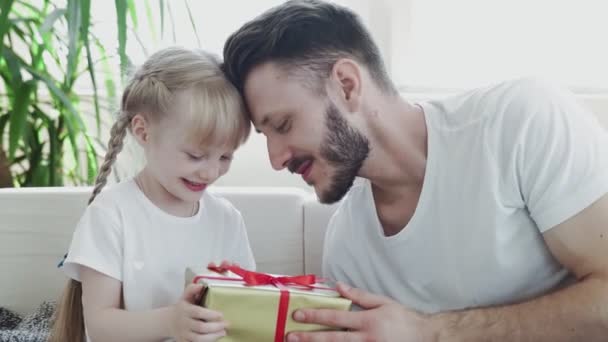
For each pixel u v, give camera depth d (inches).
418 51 72.4
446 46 71.8
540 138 37.5
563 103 38.9
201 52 43.5
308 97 38.1
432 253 40.4
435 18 71.7
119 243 42.3
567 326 35.2
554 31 69.5
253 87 38.7
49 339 46.6
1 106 69.9
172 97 40.5
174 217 44.3
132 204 43.5
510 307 36.6
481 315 36.3
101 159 73.5
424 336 35.5
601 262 36.0
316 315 34.1
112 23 73.2
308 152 39.2
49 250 52.6
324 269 47.0
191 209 45.7
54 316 48.7
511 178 37.9
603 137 38.3
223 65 42.5
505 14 70.3
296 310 34.3
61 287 52.6
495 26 70.7
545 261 39.2
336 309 34.8
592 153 36.9
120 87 73.1
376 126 39.6
